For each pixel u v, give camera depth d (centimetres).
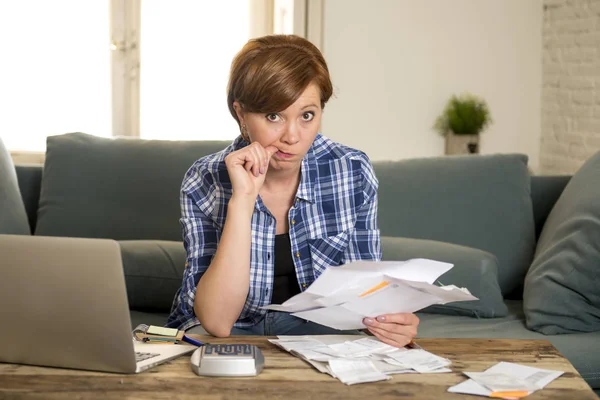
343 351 130
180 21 409
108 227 264
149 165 268
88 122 406
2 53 394
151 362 123
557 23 399
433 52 413
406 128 417
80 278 116
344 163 178
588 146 370
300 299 131
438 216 254
